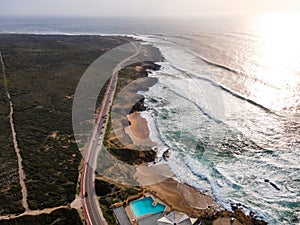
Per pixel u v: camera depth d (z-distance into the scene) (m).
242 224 32.16
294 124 53.94
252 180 39.38
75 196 35.31
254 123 55.22
